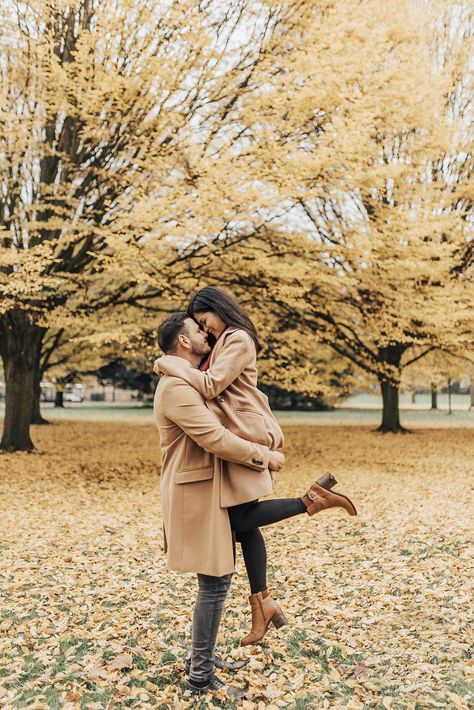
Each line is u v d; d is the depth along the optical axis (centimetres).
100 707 256
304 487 938
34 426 2211
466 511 693
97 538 597
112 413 3180
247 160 888
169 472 266
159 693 267
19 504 789
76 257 1136
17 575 462
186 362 262
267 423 263
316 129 932
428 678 278
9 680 282
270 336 1269
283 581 446
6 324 1248
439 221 1032
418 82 1029
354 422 2714
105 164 987
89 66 863
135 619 365
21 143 930
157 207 843
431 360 2083
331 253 993
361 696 262
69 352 2333
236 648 318
